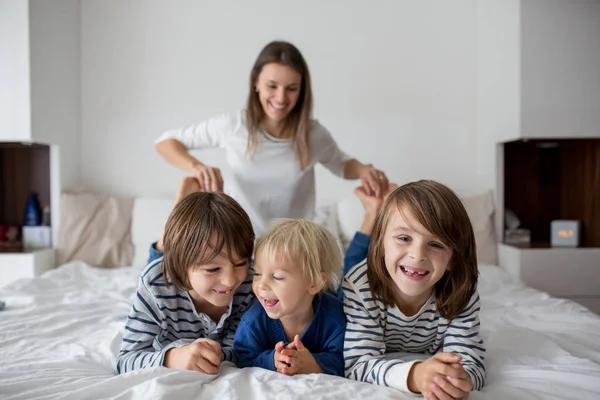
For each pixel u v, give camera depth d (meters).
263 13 2.87
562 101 2.42
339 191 2.86
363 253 1.36
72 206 2.61
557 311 1.53
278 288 0.89
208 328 1.06
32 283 1.83
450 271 0.94
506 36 2.54
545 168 2.87
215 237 0.89
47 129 2.55
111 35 2.87
